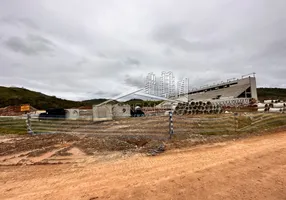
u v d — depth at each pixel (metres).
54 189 4.66
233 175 5.11
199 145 9.23
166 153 7.92
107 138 11.38
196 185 4.54
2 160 7.65
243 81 46.16
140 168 5.99
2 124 19.78
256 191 4.21
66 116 24.25
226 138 10.77
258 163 6.05
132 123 17.12
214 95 52.31
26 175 5.82
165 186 4.51
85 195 4.21
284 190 4.25
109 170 5.93
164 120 16.62
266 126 14.42
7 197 4.33
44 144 10.48
